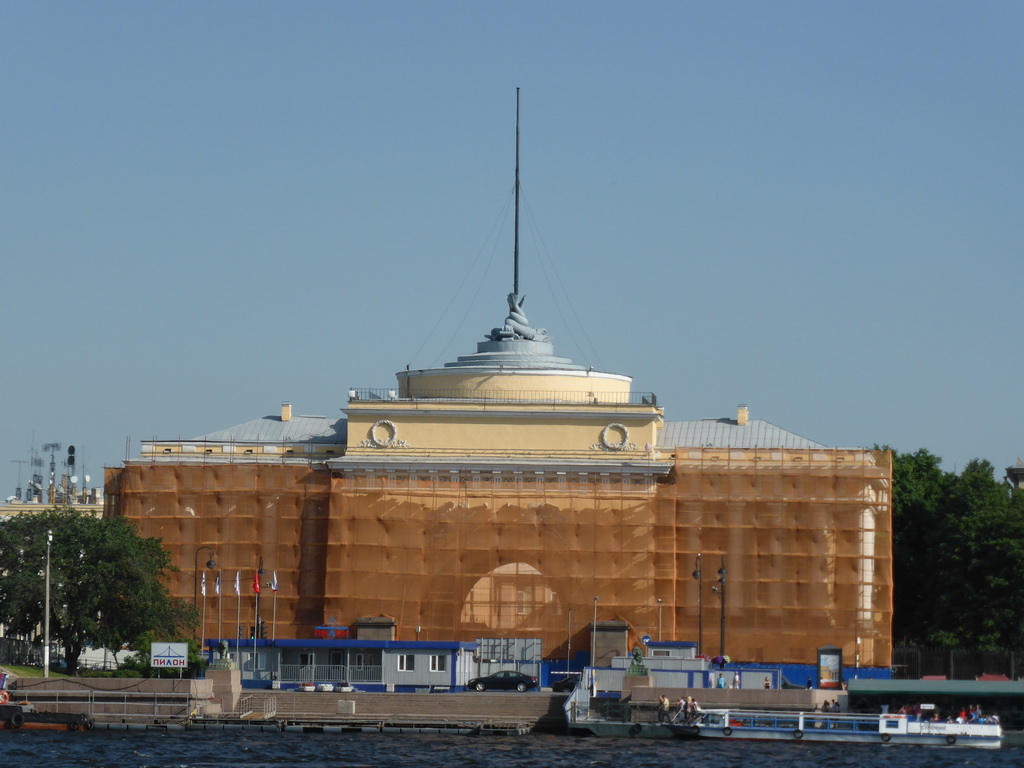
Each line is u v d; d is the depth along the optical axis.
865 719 198.50
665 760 180.38
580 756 183.00
